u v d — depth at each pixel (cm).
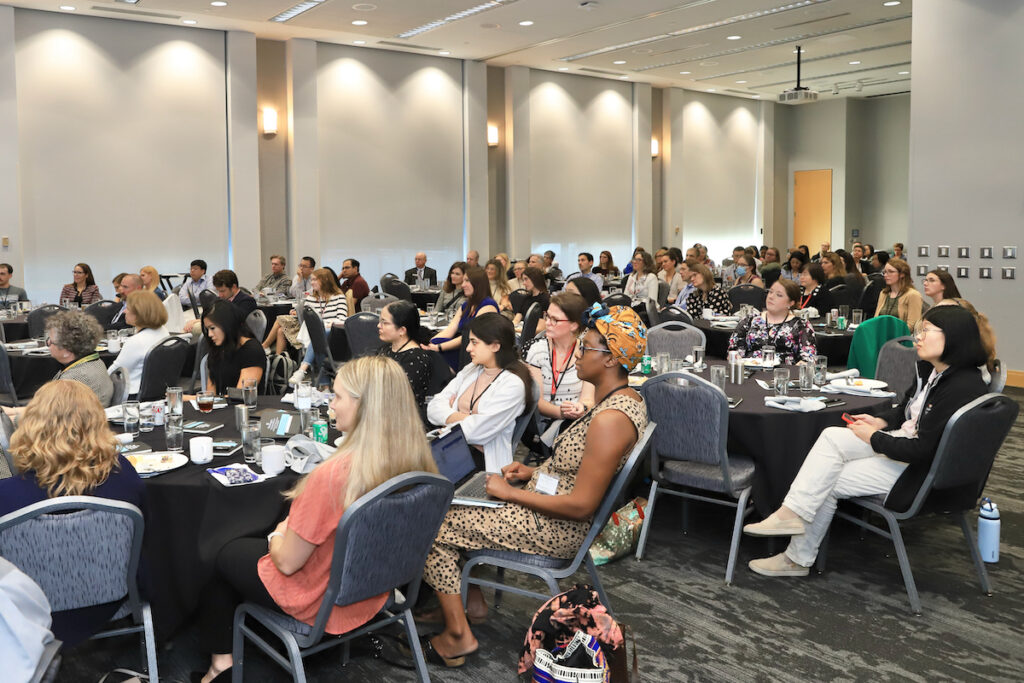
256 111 1094
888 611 321
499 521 275
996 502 446
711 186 1666
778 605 327
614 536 368
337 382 221
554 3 954
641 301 879
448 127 1285
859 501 337
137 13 980
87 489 229
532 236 1399
